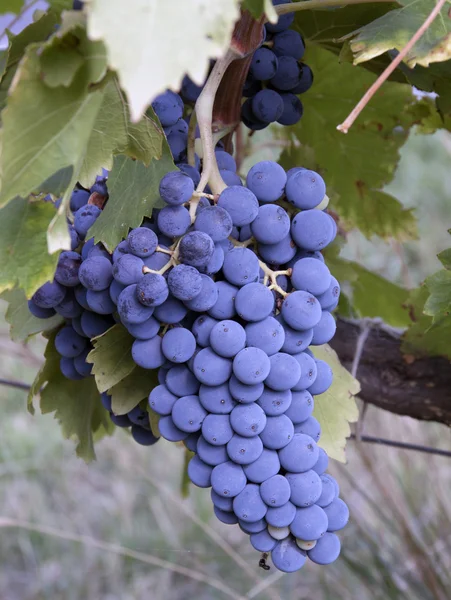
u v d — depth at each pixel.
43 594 1.20
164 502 1.26
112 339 0.37
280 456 0.33
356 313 0.58
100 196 0.39
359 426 0.60
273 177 0.34
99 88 0.29
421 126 0.55
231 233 0.34
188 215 0.33
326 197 0.36
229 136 0.44
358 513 0.88
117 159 0.37
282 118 0.44
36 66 0.27
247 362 0.31
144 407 0.41
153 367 0.34
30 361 0.85
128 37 0.24
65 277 0.36
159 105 0.38
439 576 0.80
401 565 0.87
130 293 0.32
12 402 1.44
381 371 0.55
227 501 0.34
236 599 0.96
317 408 0.44
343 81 0.53
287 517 0.33
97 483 1.35
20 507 1.30
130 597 1.15
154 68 0.23
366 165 0.57
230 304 0.33
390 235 0.59
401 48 0.34
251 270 0.33
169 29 0.24
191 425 0.33
